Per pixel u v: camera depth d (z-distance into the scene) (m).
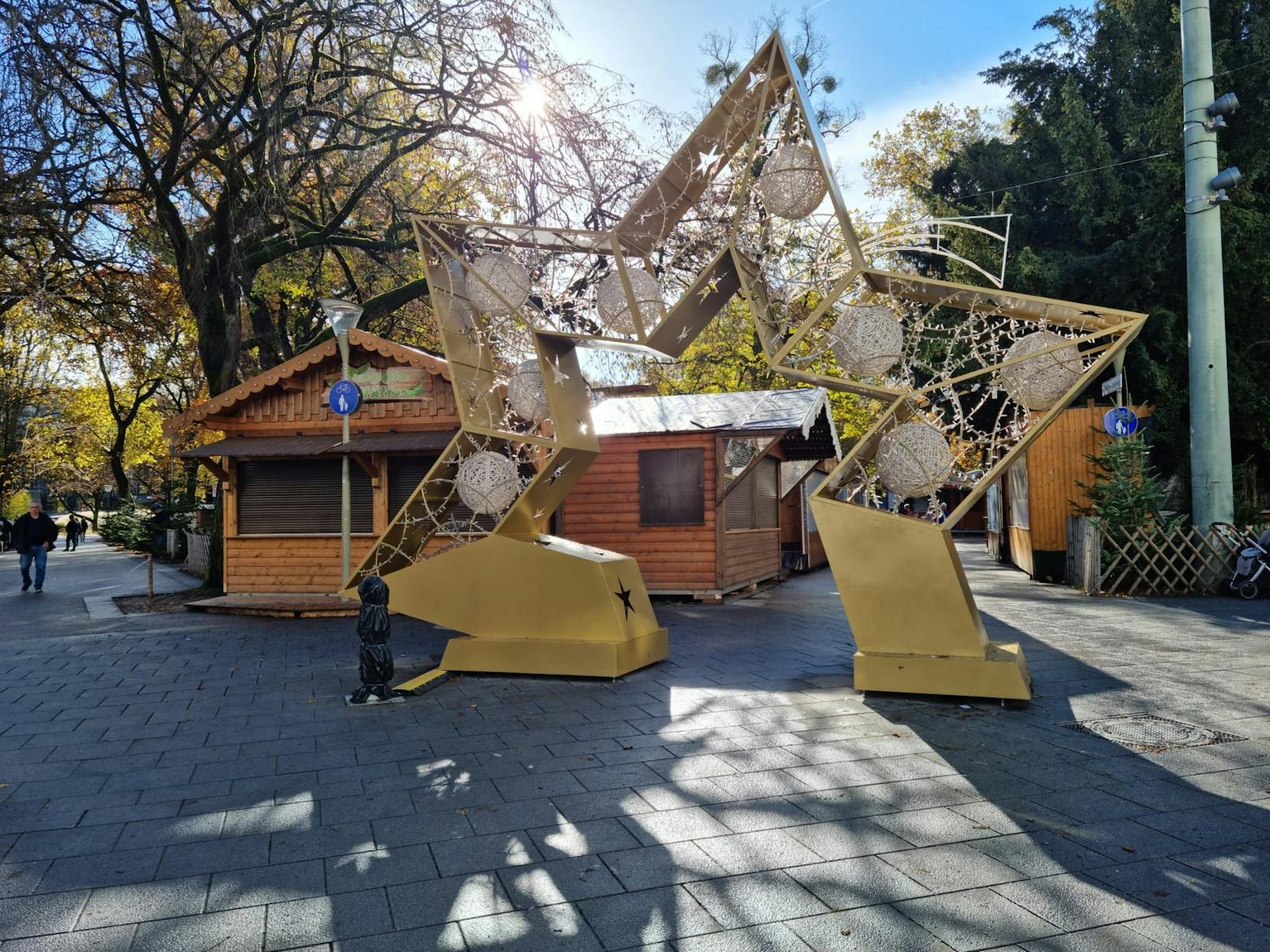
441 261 8.68
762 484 18.30
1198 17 14.57
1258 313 19.73
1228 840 3.90
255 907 3.35
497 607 8.26
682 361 27.05
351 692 7.61
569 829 4.16
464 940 3.07
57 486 55.47
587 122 16.45
